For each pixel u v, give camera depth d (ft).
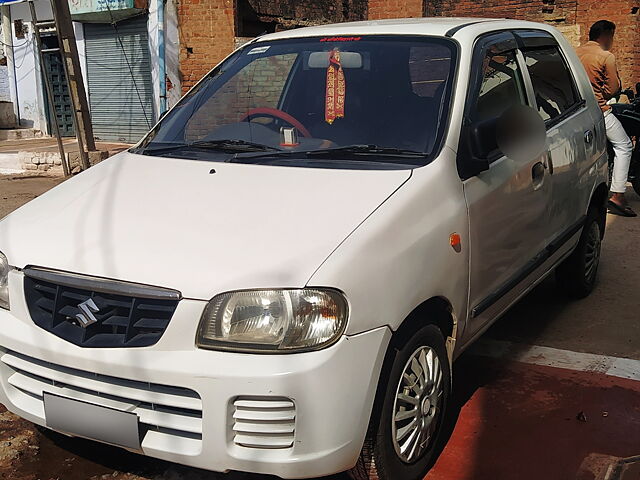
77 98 34.01
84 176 11.51
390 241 8.86
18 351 9.02
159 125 13.14
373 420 8.77
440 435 11.12
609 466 9.93
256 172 10.40
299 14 44.88
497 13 37.78
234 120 12.50
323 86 12.27
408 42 12.26
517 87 13.14
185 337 8.08
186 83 42.47
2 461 10.50
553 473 10.09
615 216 24.76
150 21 43.16
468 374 13.26
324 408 7.97
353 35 12.89
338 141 11.19
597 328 15.37
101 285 8.51
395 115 11.25
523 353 14.15
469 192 10.50
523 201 12.09
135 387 8.32
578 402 12.10
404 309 8.79
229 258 8.38
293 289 8.04
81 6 44.01
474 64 11.78
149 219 9.40
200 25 41.24
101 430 8.61
